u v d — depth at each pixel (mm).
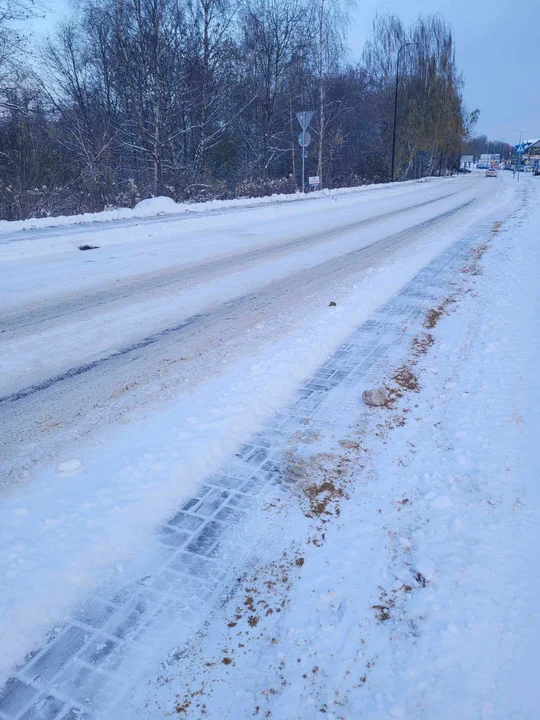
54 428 3908
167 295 7691
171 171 23922
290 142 30297
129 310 6957
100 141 23328
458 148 64375
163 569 2645
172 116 23078
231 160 29719
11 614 2293
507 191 30219
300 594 2490
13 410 4199
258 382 4621
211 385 4590
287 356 5215
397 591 2496
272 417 4160
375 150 45375
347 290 7766
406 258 10062
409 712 1954
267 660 2160
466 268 9195
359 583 2545
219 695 2020
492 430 3863
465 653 2178
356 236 13211
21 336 5949
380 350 5578
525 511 3016
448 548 2754
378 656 2176
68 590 2486
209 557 2725
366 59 47281
